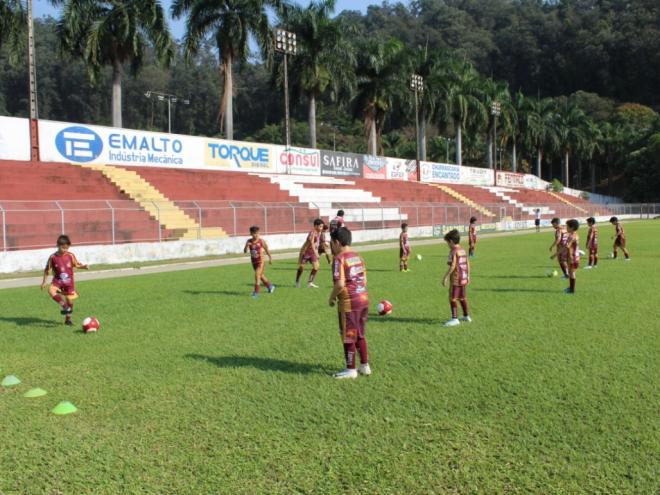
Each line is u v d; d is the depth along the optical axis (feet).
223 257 86.02
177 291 49.03
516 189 238.07
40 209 70.38
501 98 244.83
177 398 20.49
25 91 307.37
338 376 22.63
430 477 14.49
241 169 129.08
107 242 78.69
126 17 116.67
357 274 22.71
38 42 321.52
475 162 365.20
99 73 123.95
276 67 153.58
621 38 417.08
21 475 14.92
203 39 137.08
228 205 98.17
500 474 14.57
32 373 23.98
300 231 109.50
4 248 66.23
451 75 197.98
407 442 16.53
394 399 20.11
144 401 20.24
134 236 82.38
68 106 323.78
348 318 22.62
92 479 14.66
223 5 132.67
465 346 27.43
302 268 51.72
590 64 425.28
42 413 19.24
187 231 89.56
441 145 353.31
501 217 178.09
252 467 15.16
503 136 260.42
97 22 117.08
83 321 32.89
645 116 380.17
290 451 16.08
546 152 309.83
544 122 293.23
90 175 93.86
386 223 131.23
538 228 167.43
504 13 511.40
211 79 369.71
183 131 361.92
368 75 177.27
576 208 219.20
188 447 16.44
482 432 17.15
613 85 424.87
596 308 37.35
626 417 18.02
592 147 329.72
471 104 216.13
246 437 17.06
